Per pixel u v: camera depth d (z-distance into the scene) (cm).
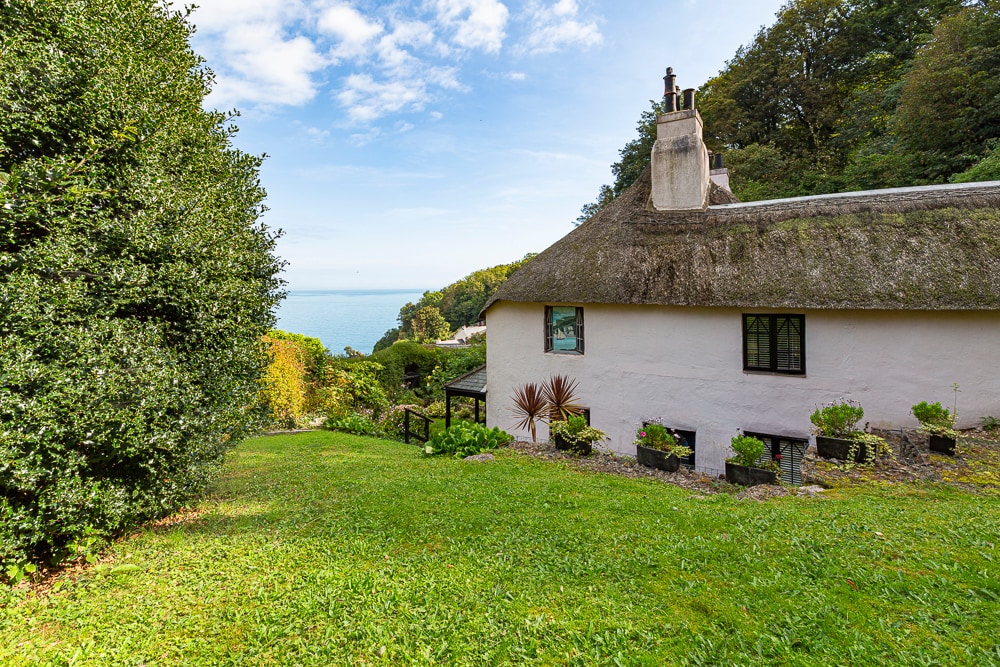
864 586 321
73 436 352
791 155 2677
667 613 311
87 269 391
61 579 375
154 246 431
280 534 475
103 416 356
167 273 438
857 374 801
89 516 397
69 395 339
